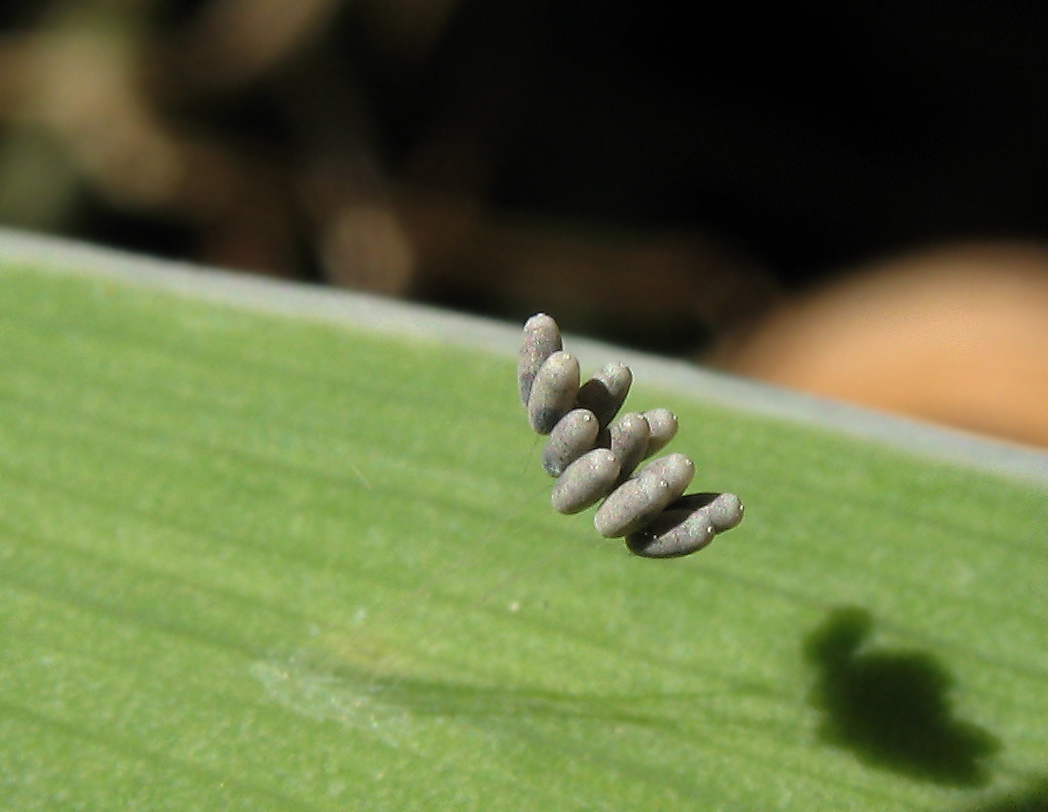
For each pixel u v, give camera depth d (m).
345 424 0.05
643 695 0.05
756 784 0.05
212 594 0.05
